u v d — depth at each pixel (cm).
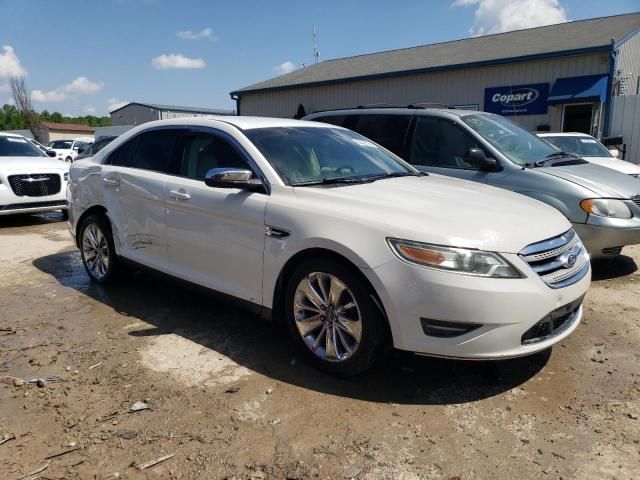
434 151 610
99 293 512
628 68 1762
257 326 427
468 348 295
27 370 354
